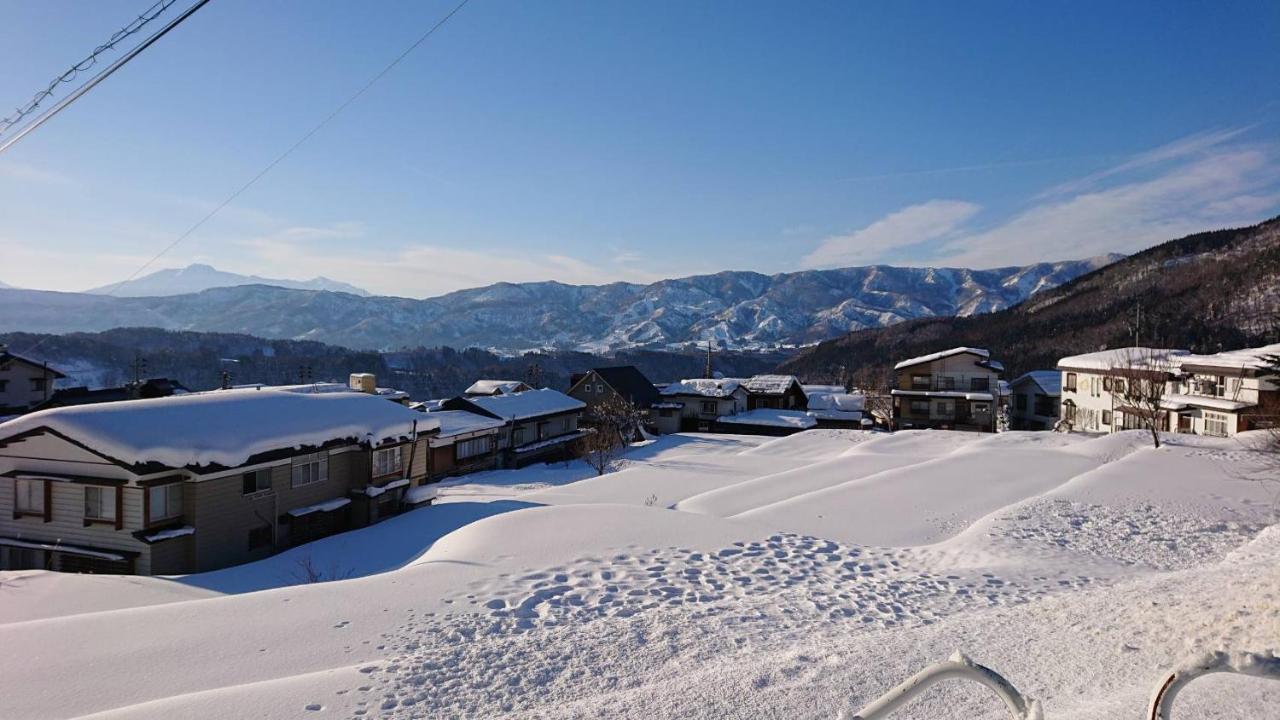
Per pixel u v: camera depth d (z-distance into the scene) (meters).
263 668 7.29
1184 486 17.89
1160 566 12.02
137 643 7.94
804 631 8.19
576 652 7.39
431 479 35.22
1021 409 55.31
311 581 14.22
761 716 4.85
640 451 43.59
